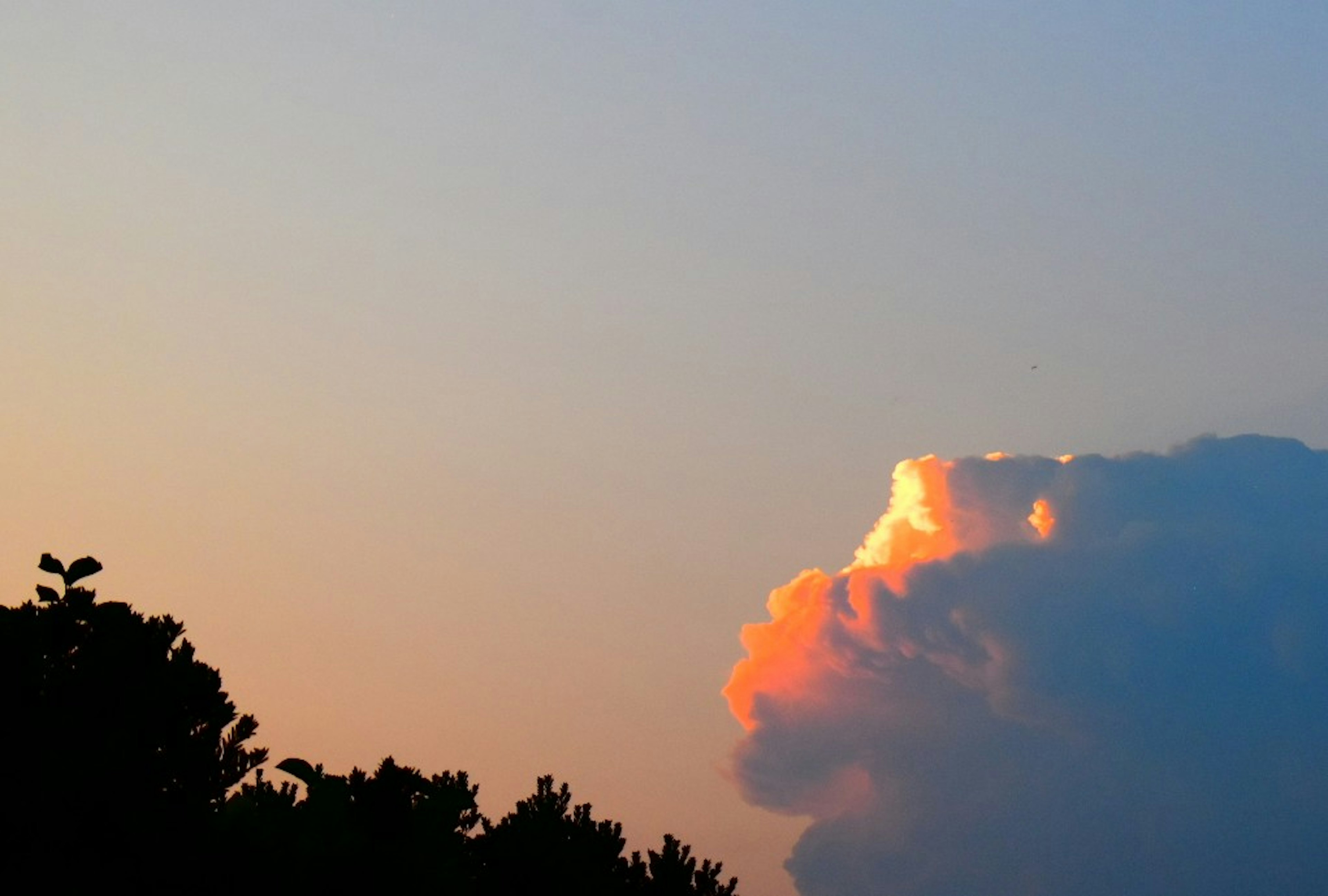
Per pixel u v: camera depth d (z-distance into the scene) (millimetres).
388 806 41719
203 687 40562
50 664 39281
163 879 37188
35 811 36594
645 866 65062
